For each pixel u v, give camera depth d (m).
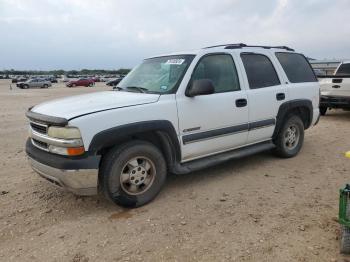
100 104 3.98
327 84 10.48
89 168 3.67
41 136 3.92
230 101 4.89
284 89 5.74
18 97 26.23
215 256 3.11
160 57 5.27
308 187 4.73
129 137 4.10
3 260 3.12
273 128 5.64
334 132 8.58
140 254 3.17
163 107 4.20
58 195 4.55
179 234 3.50
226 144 4.99
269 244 3.29
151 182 4.25
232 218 3.83
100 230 3.62
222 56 5.03
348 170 5.45
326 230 3.53
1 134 9.02
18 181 5.11
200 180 5.04
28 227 3.71
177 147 4.39
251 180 5.02
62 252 3.23
